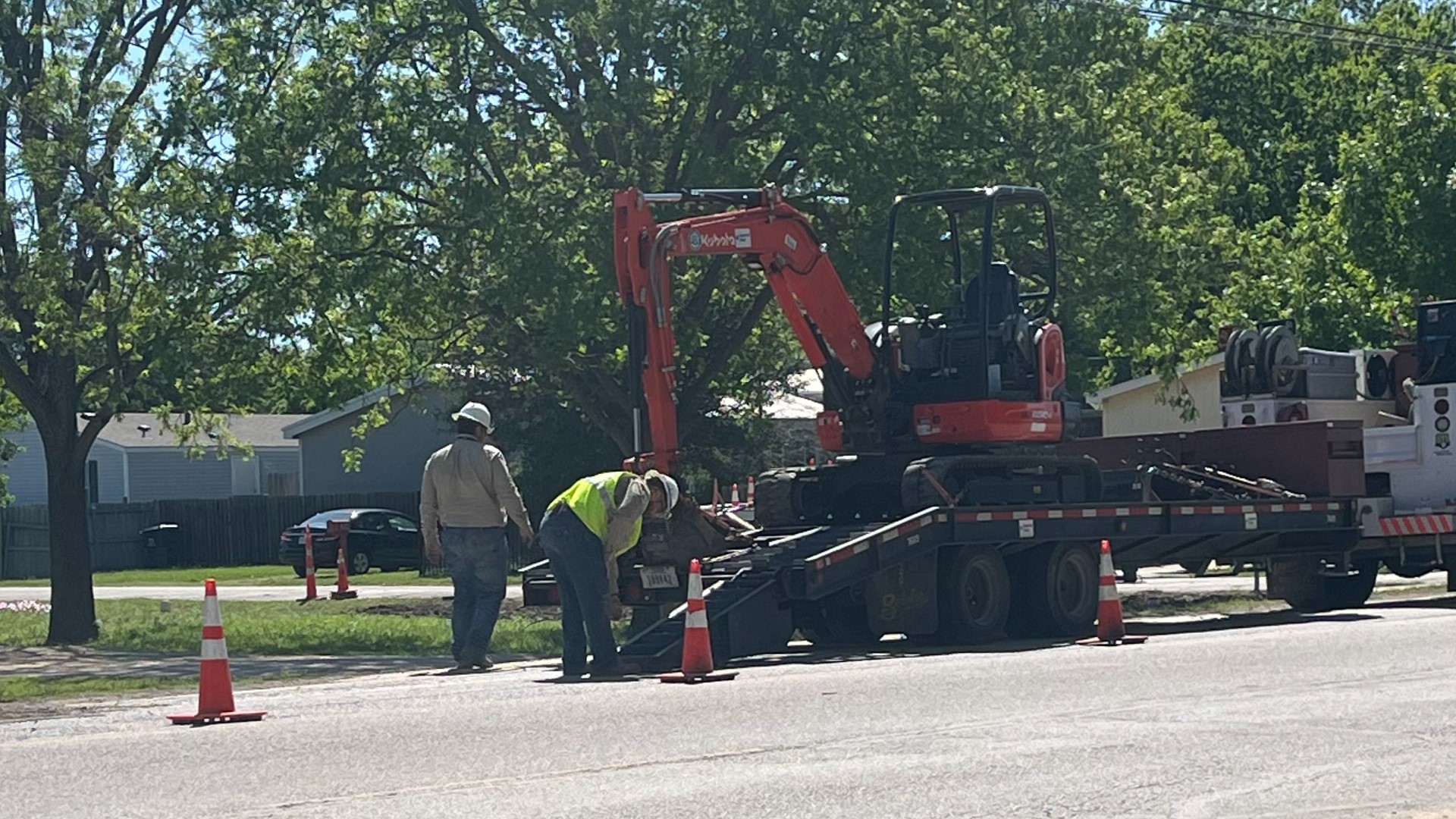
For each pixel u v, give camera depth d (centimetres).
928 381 1842
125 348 2325
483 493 1448
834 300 1848
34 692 1425
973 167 2242
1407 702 1073
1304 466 2050
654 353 1728
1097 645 1559
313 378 2428
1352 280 3988
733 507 2264
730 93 2322
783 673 1323
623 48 2277
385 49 2388
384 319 2491
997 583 1755
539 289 2152
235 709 1134
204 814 772
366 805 786
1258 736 945
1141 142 2778
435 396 5006
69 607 2380
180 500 5297
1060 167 2342
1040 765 863
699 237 1772
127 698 1354
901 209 2203
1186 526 1883
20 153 2220
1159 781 820
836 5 2255
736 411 4144
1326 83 5594
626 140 2256
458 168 2339
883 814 753
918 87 2262
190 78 2352
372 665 1645
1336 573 2075
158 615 2723
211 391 2352
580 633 1376
